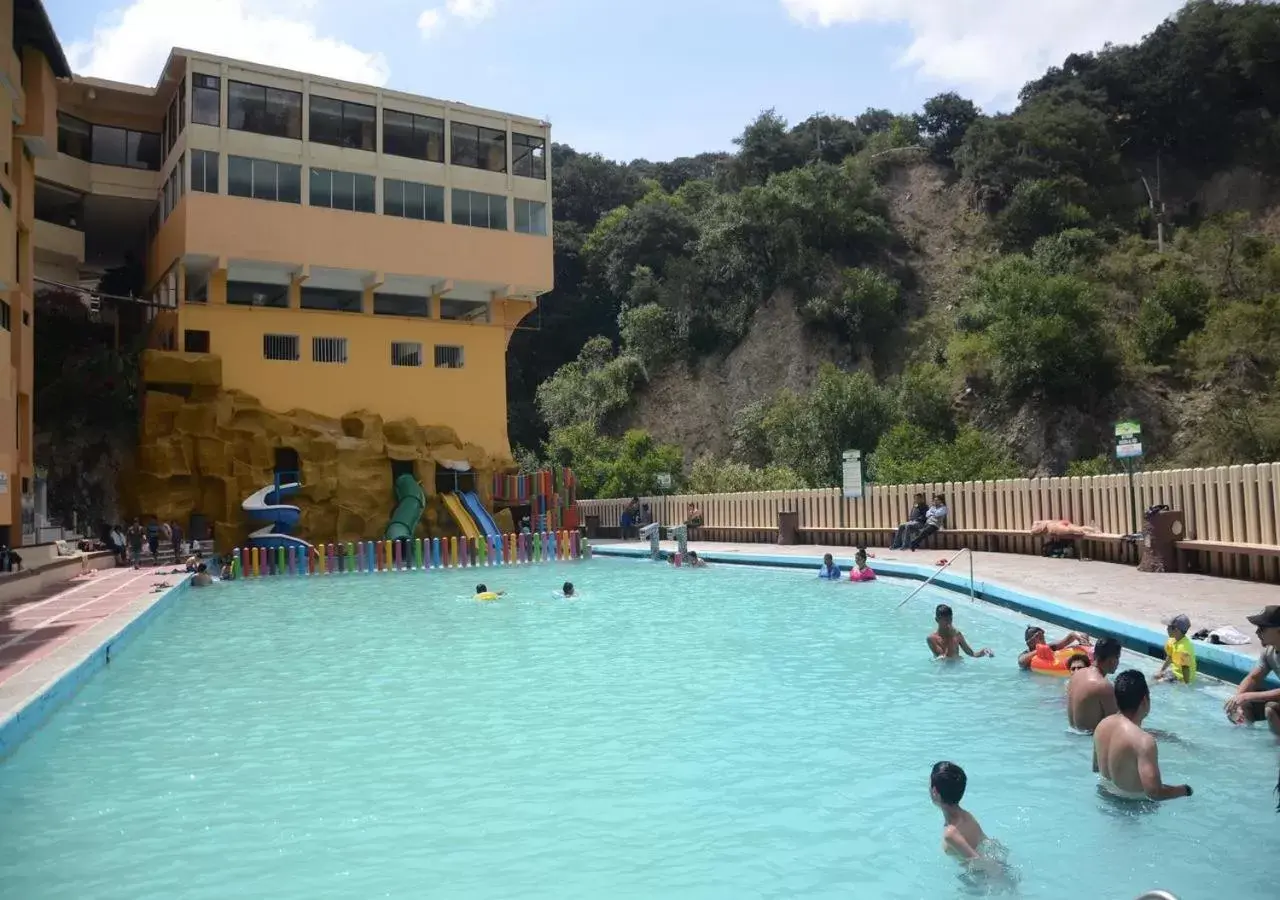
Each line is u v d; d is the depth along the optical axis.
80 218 34.62
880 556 21.67
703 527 31.72
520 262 35.44
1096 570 16.61
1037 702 9.07
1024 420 43.53
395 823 6.19
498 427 35.69
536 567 26.75
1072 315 44.03
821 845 5.67
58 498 28.98
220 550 28.25
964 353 46.75
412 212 33.66
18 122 22.64
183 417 29.05
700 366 55.34
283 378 31.84
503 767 7.36
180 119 30.92
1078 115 59.47
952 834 5.44
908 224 61.06
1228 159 59.09
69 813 6.51
